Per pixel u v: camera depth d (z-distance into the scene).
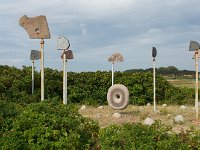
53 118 9.48
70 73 23.86
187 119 16.77
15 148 8.45
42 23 15.89
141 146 8.23
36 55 20.72
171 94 25.47
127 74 24.88
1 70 22.27
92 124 10.30
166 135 8.88
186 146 8.45
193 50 16.11
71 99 23.16
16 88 20.86
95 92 23.64
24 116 9.69
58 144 8.79
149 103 24.50
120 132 8.79
